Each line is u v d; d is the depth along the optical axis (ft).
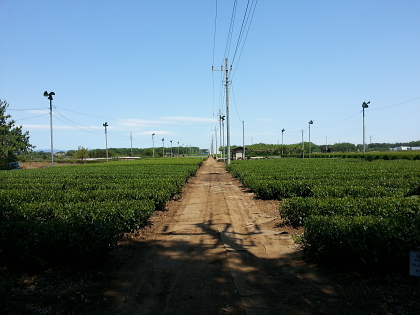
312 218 25.50
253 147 411.34
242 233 33.22
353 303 16.85
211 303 17.35
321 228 22.30
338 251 21.54
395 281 19.34
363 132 209.26
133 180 66.18
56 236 21.59
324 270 21.80
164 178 72.02
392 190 45.50
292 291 18.67
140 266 23.47
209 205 51.88
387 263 20.75
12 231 22.17
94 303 17.28
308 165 128.88
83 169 121.39
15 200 42.75
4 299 16.92
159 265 23.71
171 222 39.40
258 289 19.12
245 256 25.64
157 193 44.37
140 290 19.16
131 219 31.68
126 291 18.99
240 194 64.64
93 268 22.39
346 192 43.98
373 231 20.51
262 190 54.65
